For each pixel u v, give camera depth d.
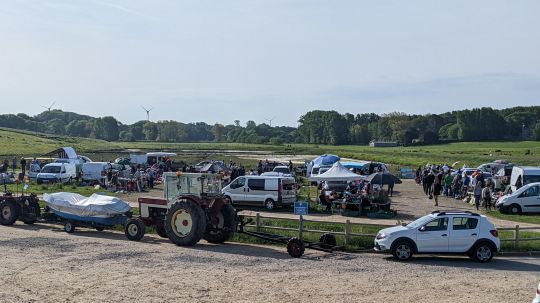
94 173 51.94
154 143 173.50
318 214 33.72
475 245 21.02
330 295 15.16
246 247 23.41
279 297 14.86
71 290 15.32
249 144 180.38
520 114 197.75
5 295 14.65
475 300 14.80
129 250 21.64
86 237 24.95
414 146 162.25
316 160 56.97
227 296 14.90
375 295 15.25
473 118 183.25
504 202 34.84
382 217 32.25
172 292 15.25
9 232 25.80
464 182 43.00
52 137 136.88
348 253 22.73
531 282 17.19
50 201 26.55
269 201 35.84
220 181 24.61
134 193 44.75
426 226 21.25
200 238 23.09
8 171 58.66
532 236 25.64
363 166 53.03
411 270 19.08
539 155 100.19
